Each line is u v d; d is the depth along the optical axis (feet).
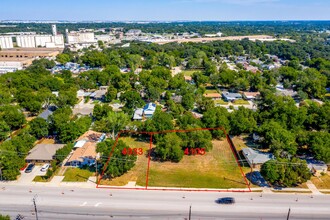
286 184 219.20
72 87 481.46
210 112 331.98
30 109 380.37
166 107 419.13
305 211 198.80
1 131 300.20
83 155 263.49
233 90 523.29
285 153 259.80
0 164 229.04
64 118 314.96
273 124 293.84
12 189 220.02
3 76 526.16
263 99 411.75
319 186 228.63
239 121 318.45
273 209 200.54
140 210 198.29
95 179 235.81
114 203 205.36
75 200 208.13
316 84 480.23
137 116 376.48
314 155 262.06
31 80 501.15
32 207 199.41
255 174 245.86
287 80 540.52
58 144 284.41
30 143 273.54
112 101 458.50
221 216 193.06
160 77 556.51
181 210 198.70
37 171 246.68
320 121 329.11
